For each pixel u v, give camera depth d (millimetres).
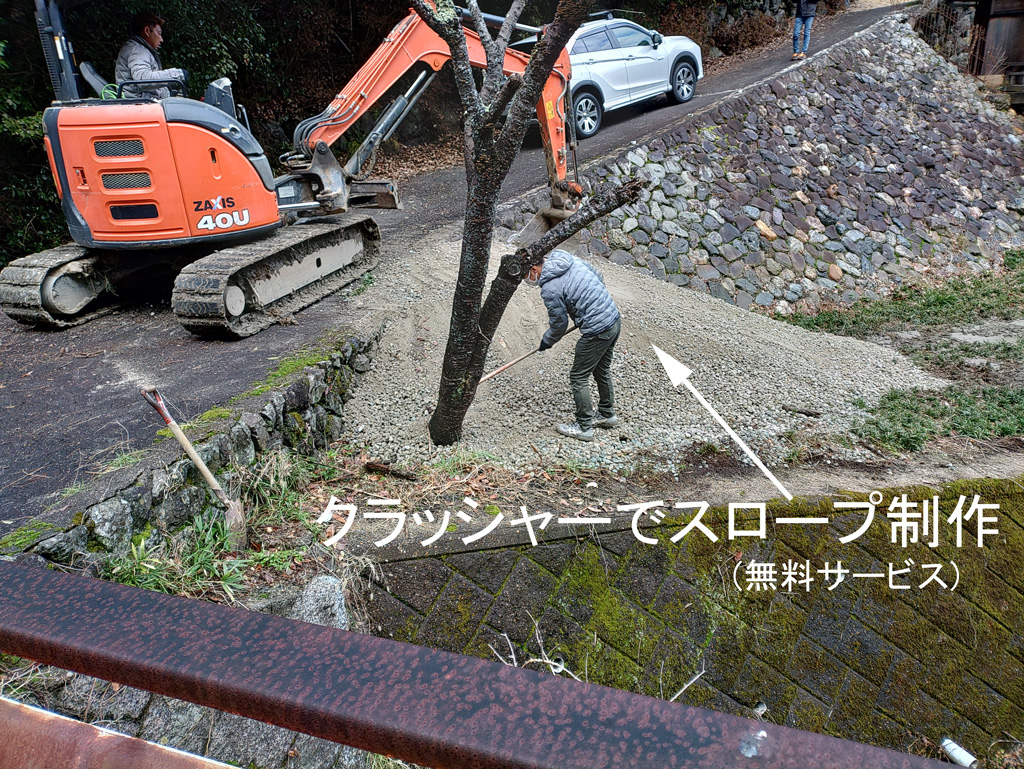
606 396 6094
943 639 5199
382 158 14102
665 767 493
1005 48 17062
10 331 6891
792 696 4789
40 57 9547
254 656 619
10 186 9312
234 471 4457
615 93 12914
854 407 7098
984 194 13430
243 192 6457
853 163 12633
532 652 4465
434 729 534
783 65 15359
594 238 9703
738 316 9023
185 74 6754
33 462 4164
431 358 6789
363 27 14656
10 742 731
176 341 6379
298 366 5617
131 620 667
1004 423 6793
